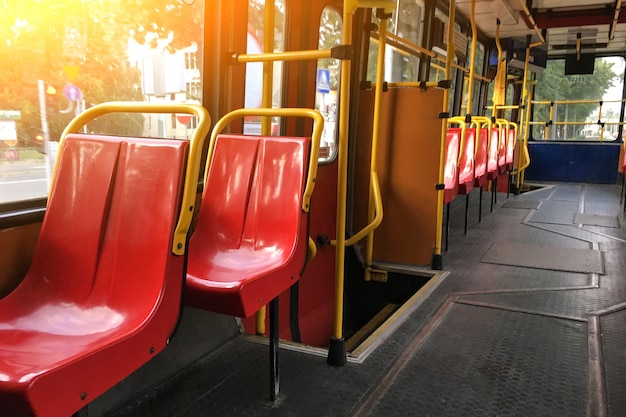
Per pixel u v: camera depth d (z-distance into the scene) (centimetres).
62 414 98
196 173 130
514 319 285
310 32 319
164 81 215
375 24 389
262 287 166
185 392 202
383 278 398
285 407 191
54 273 142
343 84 205
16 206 160
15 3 157
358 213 416
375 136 366
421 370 222
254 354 237
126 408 189
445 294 332
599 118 980
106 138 142
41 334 130
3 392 92
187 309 224
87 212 140
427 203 399
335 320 224
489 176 639
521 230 551
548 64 990
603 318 286
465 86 711
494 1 527
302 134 330
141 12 201
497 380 214
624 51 927
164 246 126
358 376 216
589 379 214
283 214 192
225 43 240
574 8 673
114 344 109
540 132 1027
